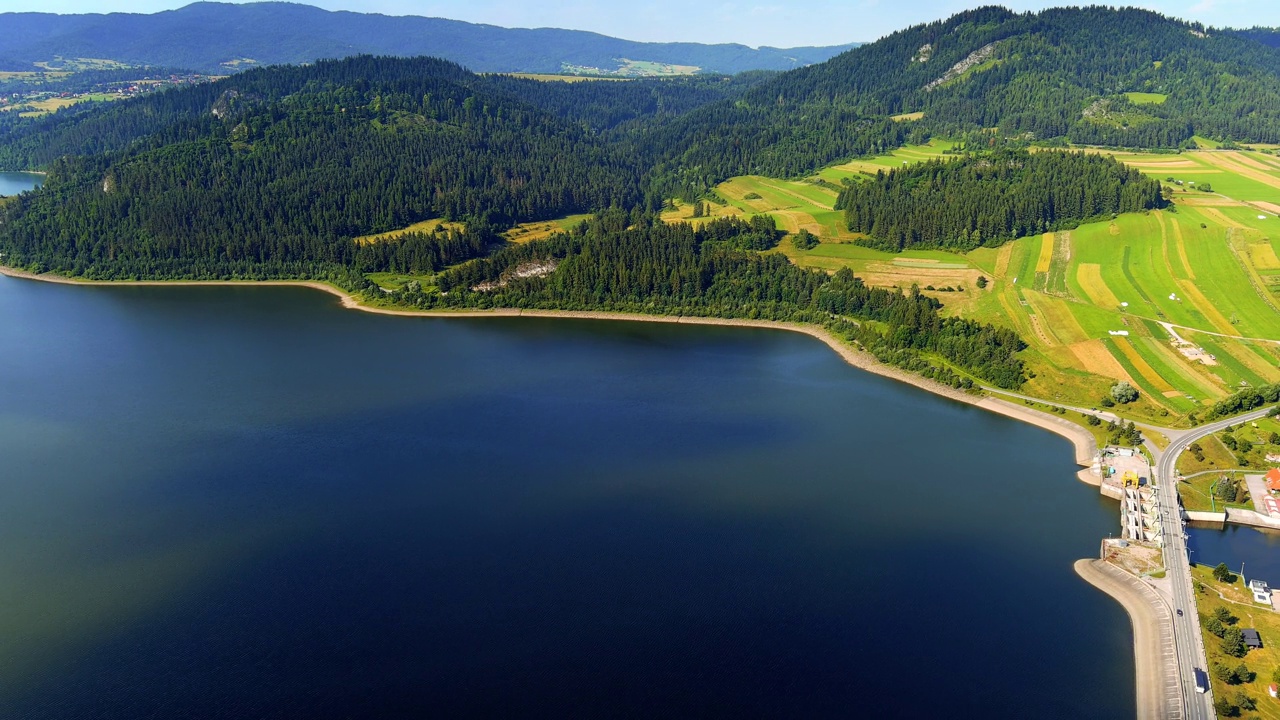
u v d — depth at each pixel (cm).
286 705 12075
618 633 13662
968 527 17300
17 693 12331
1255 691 12425
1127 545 16300
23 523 17075
